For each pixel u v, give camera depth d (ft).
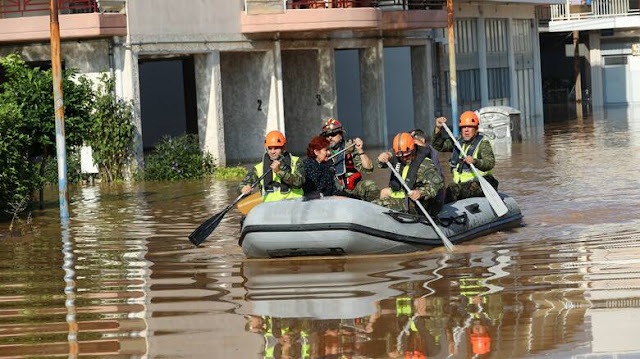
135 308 40.40
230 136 118.32
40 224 67.72
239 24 111.04
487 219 57.06
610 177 82.89
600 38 234.99
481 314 37.45
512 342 33.68
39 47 102.89
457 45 161.58
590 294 39.83
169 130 134.31
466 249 51.98
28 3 100.68
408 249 51.42
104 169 100.37
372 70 129.90
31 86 78.43
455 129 112.68
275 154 52.70
